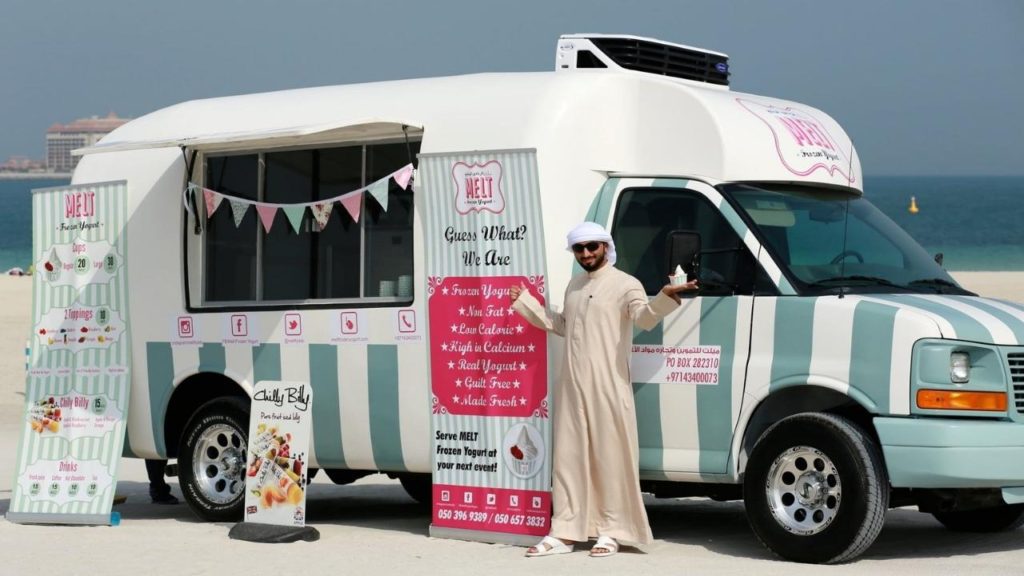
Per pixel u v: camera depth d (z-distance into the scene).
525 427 9.18
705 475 8.73
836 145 9.80
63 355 10.98
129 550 9.20
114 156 11.22
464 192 9.40
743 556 8.66
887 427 8.09
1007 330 8.32
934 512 8.85
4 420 19.08
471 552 8.92
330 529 10.23
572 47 9.92
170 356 10.81
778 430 8.42
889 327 8.16
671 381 8.82
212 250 10.73
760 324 8.57
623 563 8.37
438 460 9.54
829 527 8.20
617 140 9.48
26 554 9.12
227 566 8.54
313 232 10.23
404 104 9.91
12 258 84.12
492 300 9.31
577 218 9.27
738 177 9.07
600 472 8.75
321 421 10.12
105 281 10.89
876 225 9.57
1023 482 8.18
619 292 8.70
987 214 113.56
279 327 10.29
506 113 9.38
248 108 10.77
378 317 9.84
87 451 10.75
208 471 10.73
